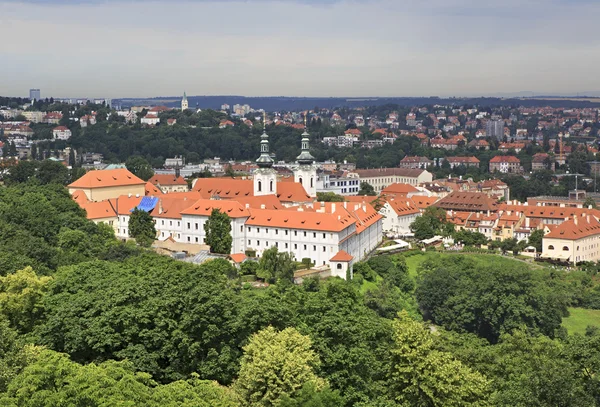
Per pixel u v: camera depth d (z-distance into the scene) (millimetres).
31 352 119562
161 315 134500
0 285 152125
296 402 112125
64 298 148000
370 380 135625
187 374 133000
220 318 137500
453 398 124625
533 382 118938
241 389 119562
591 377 126250
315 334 137875
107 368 110188
